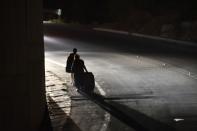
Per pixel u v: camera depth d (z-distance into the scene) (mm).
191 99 15211
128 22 53719
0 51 8844
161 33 45156
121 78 19875
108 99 15203
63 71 22219
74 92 16438
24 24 9844
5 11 8922
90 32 47938
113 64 24672
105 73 21359
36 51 11219
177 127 11516
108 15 61500
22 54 9742
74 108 13773
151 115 12875
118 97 15539
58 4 71500
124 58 27469
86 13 64688
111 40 39906
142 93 16297
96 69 22734
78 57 16719
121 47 34500
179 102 14719
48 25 56906
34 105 10906
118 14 59094
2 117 9055
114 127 11469
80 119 12344
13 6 9219
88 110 13500
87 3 64812
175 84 18266
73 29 51438
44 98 12688
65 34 45438
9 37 9117
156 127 11500
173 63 25031
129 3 57625
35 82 11039
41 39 12094
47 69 22938
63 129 11266
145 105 14258
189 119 12398
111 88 17344
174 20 48219
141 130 11195
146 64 24672
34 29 10984
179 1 51156
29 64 10367
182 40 39031
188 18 48531
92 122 12000
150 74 21062
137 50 32281
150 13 54781
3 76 9000
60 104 14336
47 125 11703
